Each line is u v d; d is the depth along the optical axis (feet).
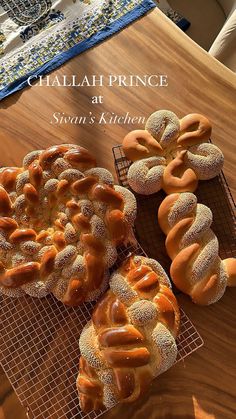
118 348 1.96
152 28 2.48
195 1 2.93
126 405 2.14
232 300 2.24
